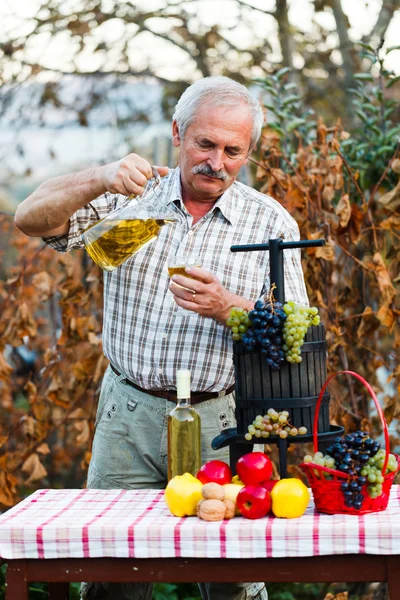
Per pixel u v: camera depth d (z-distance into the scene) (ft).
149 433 8.73
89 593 8.57
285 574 6.14
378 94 12.88
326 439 7.01
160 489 8.13
